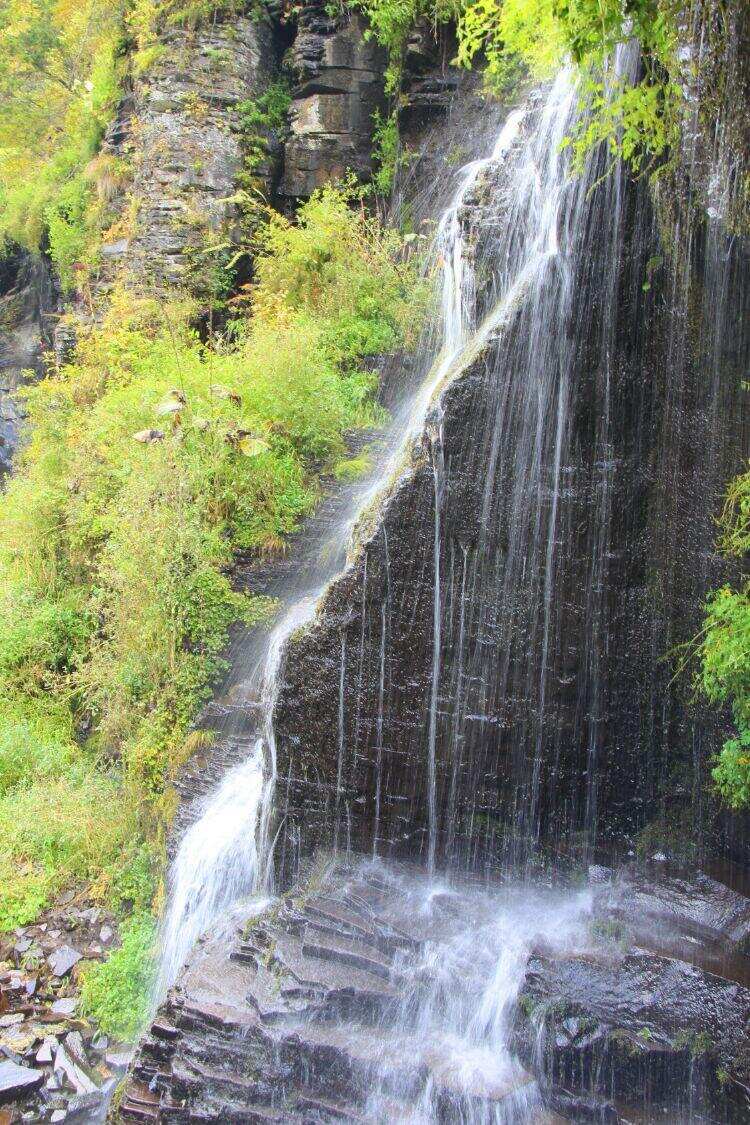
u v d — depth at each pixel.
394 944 4.71
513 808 5.49
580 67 4.89
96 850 6.87
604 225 5.17
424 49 12.06
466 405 5.28
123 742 7.55
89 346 11.53
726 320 5.11
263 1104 4.07
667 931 4.64
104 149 14.93
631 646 5.52
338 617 5.57
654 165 5.05
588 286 5.21
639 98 4.66
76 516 9.23
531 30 4.88
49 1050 5.34
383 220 12.45
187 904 6.00
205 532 8.05
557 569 5.38
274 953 4.71
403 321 10.73
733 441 5.16
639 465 5.46
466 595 5.43
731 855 5.26
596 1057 3.99
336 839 5.70
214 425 8.48
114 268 13.16
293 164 12.85
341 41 12.58
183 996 4.48
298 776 5.72
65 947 6.19
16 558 9.94
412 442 6.02
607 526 5.38
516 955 4.55
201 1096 4.11
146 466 8.21
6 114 20.11
